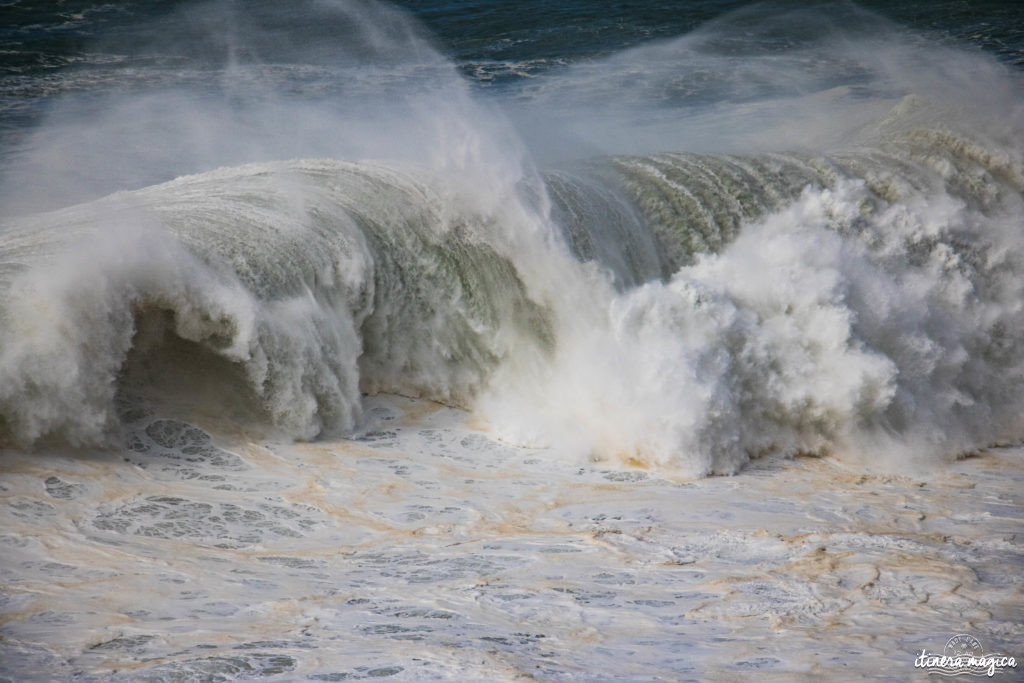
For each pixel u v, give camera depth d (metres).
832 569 23.50
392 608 20.73
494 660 17.86
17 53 76.94
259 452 29.53
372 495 27.45
